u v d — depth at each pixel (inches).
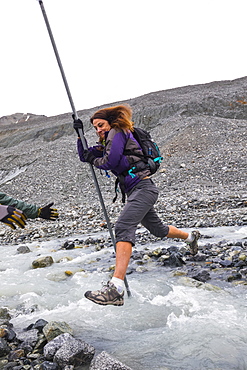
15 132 2005.4
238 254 215.8
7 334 120.9
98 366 96.3
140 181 143.1
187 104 1421.0
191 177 753.6
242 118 1318.9
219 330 116.4
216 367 95.9
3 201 133.3
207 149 954.1
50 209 136.7
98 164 143.2
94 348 110.0
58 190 868.0
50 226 472.4
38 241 376.5
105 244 307.6
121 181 145.6
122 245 135.6
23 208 134.0
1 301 171.9
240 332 114.1
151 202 143.3
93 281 190.4
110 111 145.3
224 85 1856.5
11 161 1197.1
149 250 254.7
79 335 125.8
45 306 161.8
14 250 317.4
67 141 1374.3
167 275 187.8
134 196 141.3
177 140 1074.7
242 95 1419.8
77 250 293.3
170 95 1807.3
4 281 204.1
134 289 167.8
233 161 801.6
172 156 961.5
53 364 101.0
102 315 142.8
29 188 909.2
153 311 140.5
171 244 273.4
